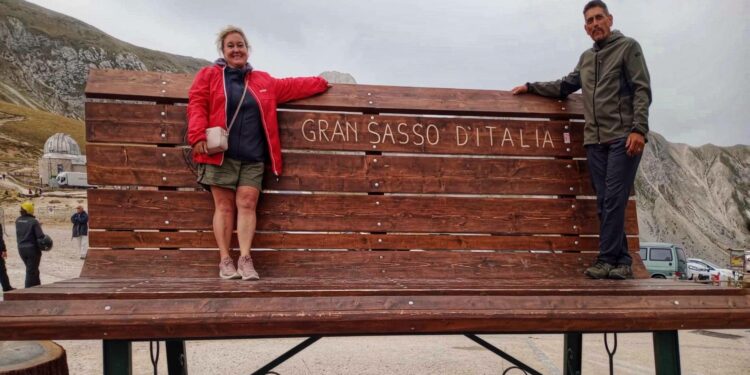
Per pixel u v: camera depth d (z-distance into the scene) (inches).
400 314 97.4
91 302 93.4
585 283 123.5
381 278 141.5
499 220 152.3
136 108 142.9
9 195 1841.8
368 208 147.9
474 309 100.0
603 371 236.7
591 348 299.7
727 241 6515.8
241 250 132.3
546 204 155.1
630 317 102.7
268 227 143.3
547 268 150.0
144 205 139.8
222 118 133.8
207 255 140.2
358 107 152.4
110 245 137.3
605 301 104.0
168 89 145.3
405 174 151.0
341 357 250.1
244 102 136.3
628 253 143.7
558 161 157.9
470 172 153.6
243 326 94.3
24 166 3142.2
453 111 156.8
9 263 706.2
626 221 152.5
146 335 92.6
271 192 144.9
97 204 137.9
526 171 156.3
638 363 255.1
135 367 229.6
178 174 142.5
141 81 145.0
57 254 824.3
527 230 153.1
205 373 216.7
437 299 100.3
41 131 4771.2
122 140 141.2
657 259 978.7
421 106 155.3
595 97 144.7
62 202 1785.2
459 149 154.7
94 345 267.6
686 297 106.8
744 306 106.5
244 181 135.6
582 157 160.1
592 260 152.7
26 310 91.3
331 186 147.6
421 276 145.1
